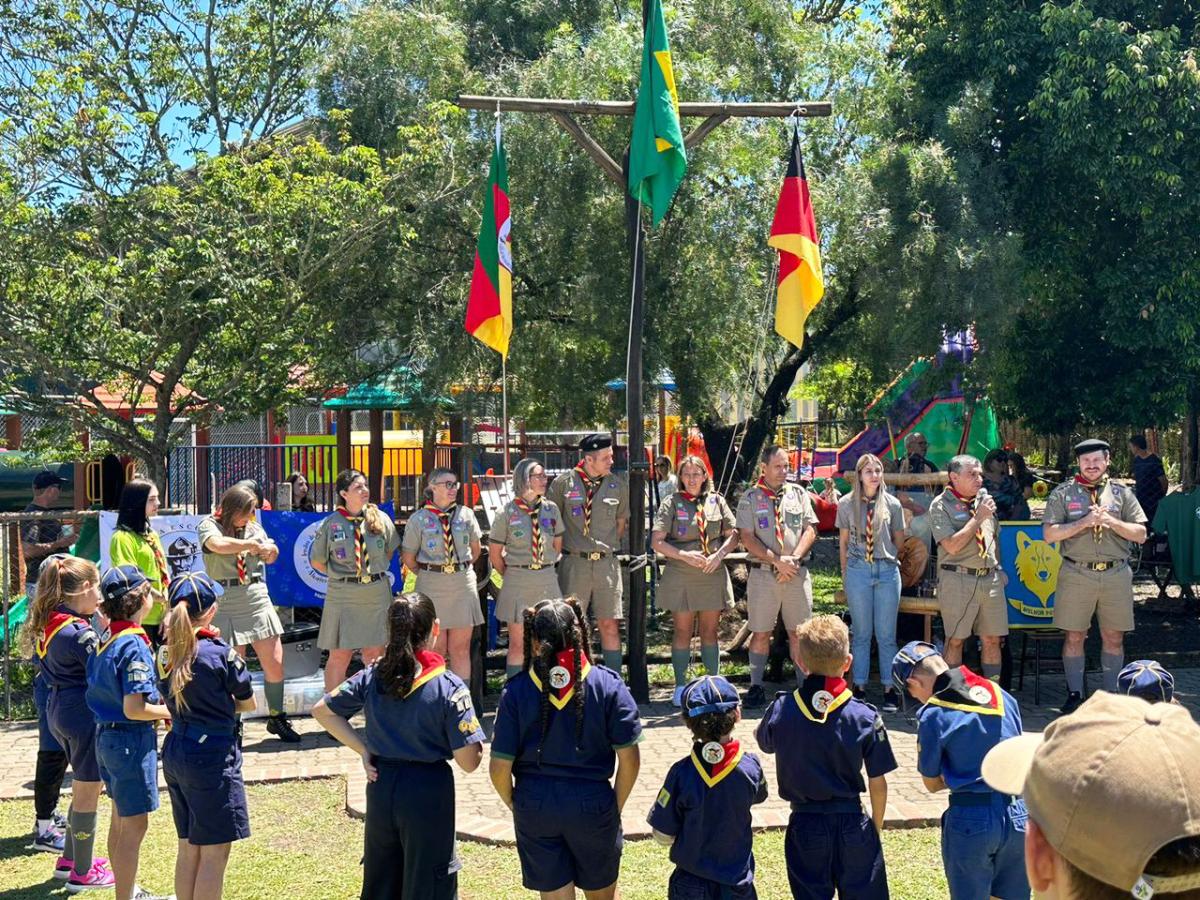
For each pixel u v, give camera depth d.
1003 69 14.85
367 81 15.79
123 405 19.84
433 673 4.84
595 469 9.81
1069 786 1.74
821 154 16.55
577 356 15.30
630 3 16.47
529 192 14.51
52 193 14.40
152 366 14.88
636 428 10.21
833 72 15.91
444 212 15.22
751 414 17.89
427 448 16.88
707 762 4.79
